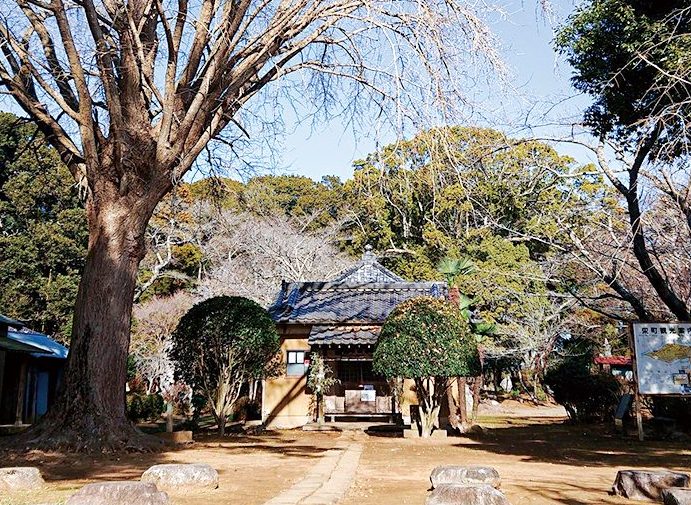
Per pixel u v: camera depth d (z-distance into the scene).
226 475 7.98
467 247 27.06
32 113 11.62
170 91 10.94
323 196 39.88
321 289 22.09
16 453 9.60
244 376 15.02
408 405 18.89
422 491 6.86
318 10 12.02
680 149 9.59
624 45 10.48
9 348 17.08
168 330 29.70
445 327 14.32
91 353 10.67
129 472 8.09
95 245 11.15
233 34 11.46
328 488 6.86
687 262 14.62
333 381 18.94
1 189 27.41
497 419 23.22
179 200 30.78
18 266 25.92
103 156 11.22
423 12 10.66
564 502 6.22
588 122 12.62
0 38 11.52
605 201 17.50
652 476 6.41
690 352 13.85
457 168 10.96
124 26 11.09
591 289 20.92
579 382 19.41
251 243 32.72
